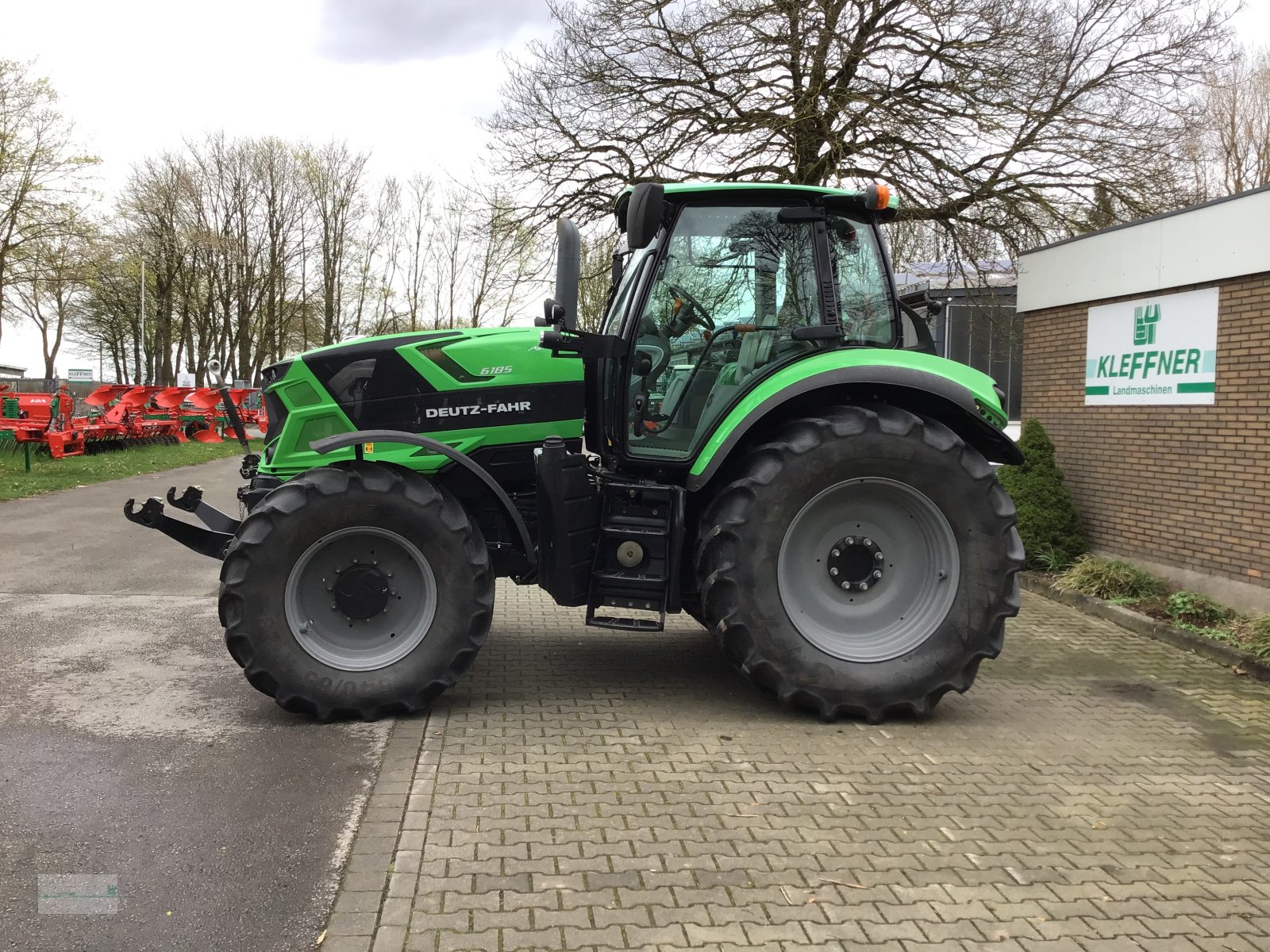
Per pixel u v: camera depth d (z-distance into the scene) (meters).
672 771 3.66
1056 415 8.05
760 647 4.20
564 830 3.12
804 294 4.57
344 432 4.61
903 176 11.69
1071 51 11.05
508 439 4.71
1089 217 11.79
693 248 4.56
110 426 18.19
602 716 4.29
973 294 12.33
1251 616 5.88
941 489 4.24
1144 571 6.90
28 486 12.48
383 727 4.10
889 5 11.15
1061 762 3.86
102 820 3.14
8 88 25.22
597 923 2.56
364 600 4.21
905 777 3.65
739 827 3.17
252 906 2.63
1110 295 7.23
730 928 2.55
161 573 7.52
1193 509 6.48
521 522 4.43
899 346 4.72
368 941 2.46
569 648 5.52
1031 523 7.56
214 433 23.62
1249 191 5.88
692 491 4.39
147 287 40.72
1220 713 4.53
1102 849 3.07
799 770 3.69
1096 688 4.92
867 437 4.18
